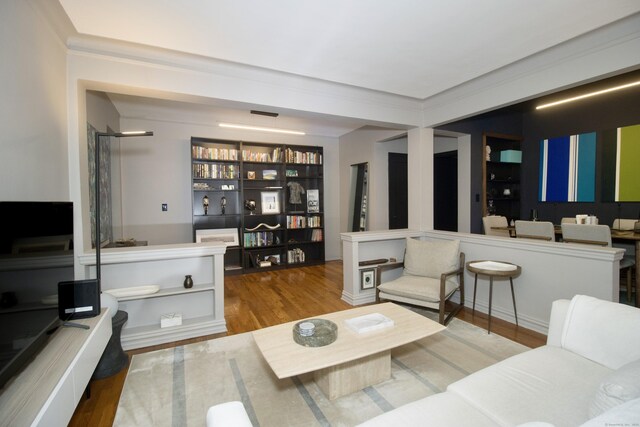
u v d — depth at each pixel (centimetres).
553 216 529
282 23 223
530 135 557
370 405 196
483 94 346
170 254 290
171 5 202
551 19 221
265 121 555
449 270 333
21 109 177
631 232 373
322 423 181
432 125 414
